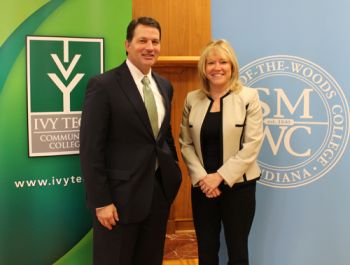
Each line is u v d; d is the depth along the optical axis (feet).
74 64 6.61
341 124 7.43
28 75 6.41
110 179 5.73
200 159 6.70
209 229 6.84
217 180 6.33
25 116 6.47
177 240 11.23
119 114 5.62
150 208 5.99
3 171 6.48
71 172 6.84
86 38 6.64
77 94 6.68
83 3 6.58
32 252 6.77
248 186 6.61
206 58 6.59
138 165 5.71
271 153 7.50
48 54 6.48
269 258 7.70
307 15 7.29
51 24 6.46
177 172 6.25
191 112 6.86
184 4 10.89
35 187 6.66
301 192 7.57
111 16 6.74
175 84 11.32
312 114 7.41
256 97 6.67
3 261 6.64
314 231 7.62
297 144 7.48
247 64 7.40
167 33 10.90
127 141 5.74
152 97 5.98
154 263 6.32
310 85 7.38
